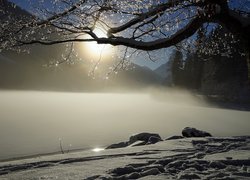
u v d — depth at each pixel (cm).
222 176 610
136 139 1558
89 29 620
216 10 626
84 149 2008
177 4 593
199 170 679
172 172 660
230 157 809
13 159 1655
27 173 655
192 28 645
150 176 611
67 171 664
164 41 657
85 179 591
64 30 623
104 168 693
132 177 602
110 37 660
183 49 759
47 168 702
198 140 1188
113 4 583
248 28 643
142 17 614
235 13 646
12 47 604
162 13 627
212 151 954
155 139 1427
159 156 858
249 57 664
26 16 594
